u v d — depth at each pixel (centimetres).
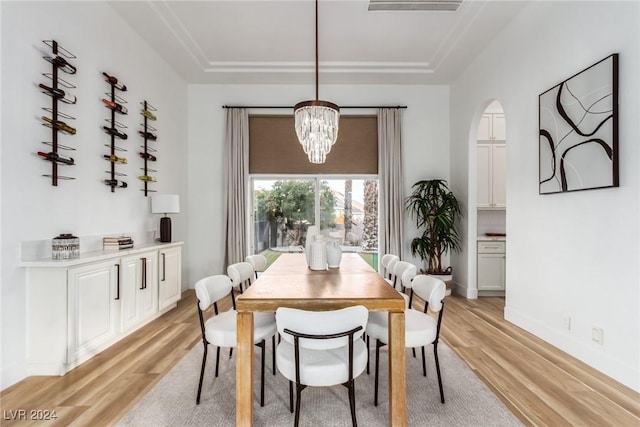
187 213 506
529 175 315
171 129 454
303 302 169
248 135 508
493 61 383
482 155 477
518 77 333
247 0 320
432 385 218
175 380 224
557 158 273
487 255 449
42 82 244
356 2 322
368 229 523
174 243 381
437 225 459
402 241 504
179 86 478
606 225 230
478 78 421
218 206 511
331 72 472
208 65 455
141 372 235
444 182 513
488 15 336
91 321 254
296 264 276
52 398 201
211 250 510
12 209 220
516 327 329
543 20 295
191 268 510
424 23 358
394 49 416
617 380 220
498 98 372
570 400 199
